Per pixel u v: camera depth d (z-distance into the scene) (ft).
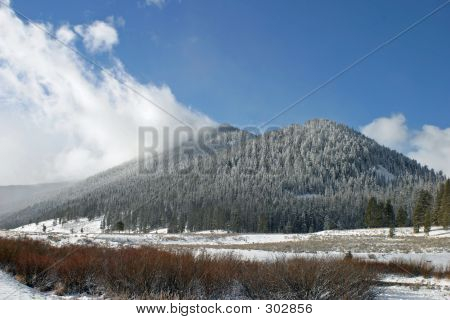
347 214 354.13
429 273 65.98
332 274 33.42
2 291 31.78
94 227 338.54
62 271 38.73
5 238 57.21
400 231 228.84
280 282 32.83
